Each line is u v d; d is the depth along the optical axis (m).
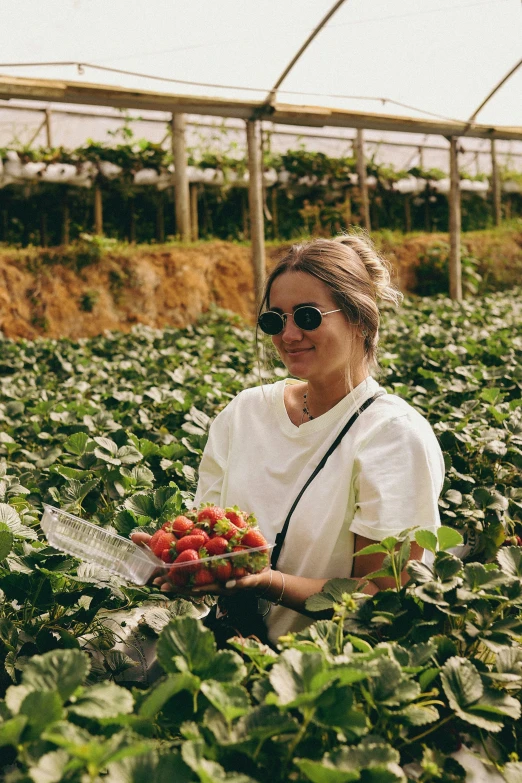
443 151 19.52
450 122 11.99
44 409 5.54
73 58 8.27
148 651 2.91
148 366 7.61
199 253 14.98
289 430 2.54
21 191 14.28
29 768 1.49
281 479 2.51
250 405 2.70
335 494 2.36
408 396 5.45
